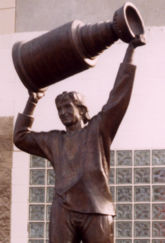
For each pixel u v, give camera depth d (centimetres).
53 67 655
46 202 1159
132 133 1138
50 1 1226
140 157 1133
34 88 687
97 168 639
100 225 628
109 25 629
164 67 1147
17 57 664
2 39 1226
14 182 1173
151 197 1123
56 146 664
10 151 1181
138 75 1149
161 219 1116
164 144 1127
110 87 1159
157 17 1167
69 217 636
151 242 1114
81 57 639
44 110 1172
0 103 1202
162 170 1124
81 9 1212
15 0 1234
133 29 638
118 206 1132
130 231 1124
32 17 1227
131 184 1130
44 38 652
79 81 1168
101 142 647
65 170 647
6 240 1162
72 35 634
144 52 1155
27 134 690
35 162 1171
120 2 1198
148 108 1139
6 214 1167
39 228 1159
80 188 635
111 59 1164
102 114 646
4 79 1210
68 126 670
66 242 635
